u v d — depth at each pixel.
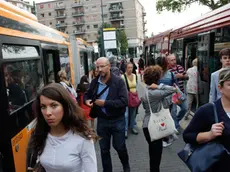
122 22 101.12
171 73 5.41
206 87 7.03
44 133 2.08
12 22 3.70
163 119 3.70
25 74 3.97
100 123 3.98
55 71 6.83
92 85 4.04
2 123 2.92
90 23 103.94
